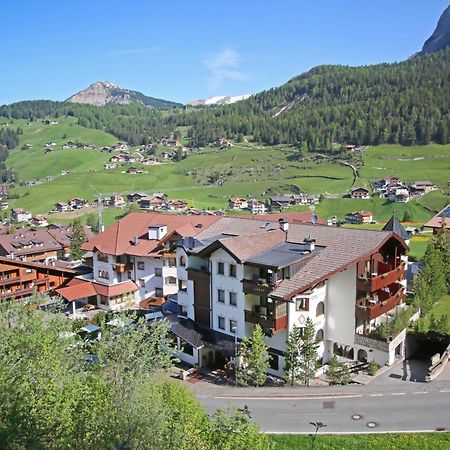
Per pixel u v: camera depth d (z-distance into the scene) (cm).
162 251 7288
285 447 3425
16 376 2494
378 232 5084
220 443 2486
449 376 4462
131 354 3062
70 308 7506
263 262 4766
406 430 3581
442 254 6962
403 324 4922
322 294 4928
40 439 2191
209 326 5484
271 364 4947
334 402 4094
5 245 12512
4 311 3256
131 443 2319
